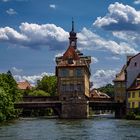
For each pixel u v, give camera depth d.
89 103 143.62
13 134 64.69
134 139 56.88
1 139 56.88
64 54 153.12
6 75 133.38
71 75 149.38
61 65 150.00
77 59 151.25
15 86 135.00
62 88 149.62
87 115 134.88
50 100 149.88
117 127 80.56
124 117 132.38
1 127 81.19
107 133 66.44
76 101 134.75
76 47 180.00
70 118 134.38
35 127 81.75
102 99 162.00
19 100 143.50
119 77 166.75
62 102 135.50
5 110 104.19
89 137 60.03
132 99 137.12
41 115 176.88
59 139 57.19
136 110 130.88
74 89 149.25
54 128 78.94
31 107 137.00
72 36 179.88
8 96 109.56
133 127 80.38
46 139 57.12
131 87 140.12
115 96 164.50
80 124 92.88
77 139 57.16
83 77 149.12
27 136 61.38
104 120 115.62
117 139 57.00
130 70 143.25
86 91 160.88
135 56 143.25
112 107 145.88
